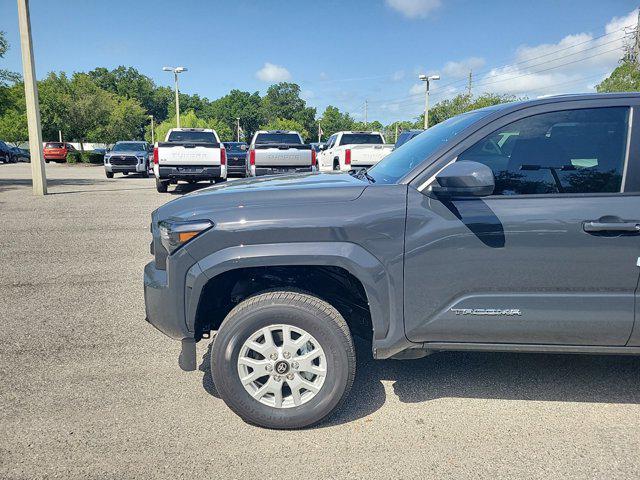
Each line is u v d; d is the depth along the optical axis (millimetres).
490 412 3221
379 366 3857
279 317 2936
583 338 2941
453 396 3418
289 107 147000
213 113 142250
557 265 2877
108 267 6664
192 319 2988
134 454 2787
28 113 14523
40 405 3273
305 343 2979
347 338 2967
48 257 7188
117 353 4066
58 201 13328
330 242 2895
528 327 2934
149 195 14938
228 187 3395
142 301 5336
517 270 2895
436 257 2912
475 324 2953
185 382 3602
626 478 2598
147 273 3273
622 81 31172
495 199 2920
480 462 2723
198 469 2668
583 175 2941
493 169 2990
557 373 3736
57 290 5680
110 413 3193
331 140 20578
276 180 3545
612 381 3615
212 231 2902
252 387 3008
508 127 3018
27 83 14344
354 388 3525
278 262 2881
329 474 2629
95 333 4465
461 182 2697
